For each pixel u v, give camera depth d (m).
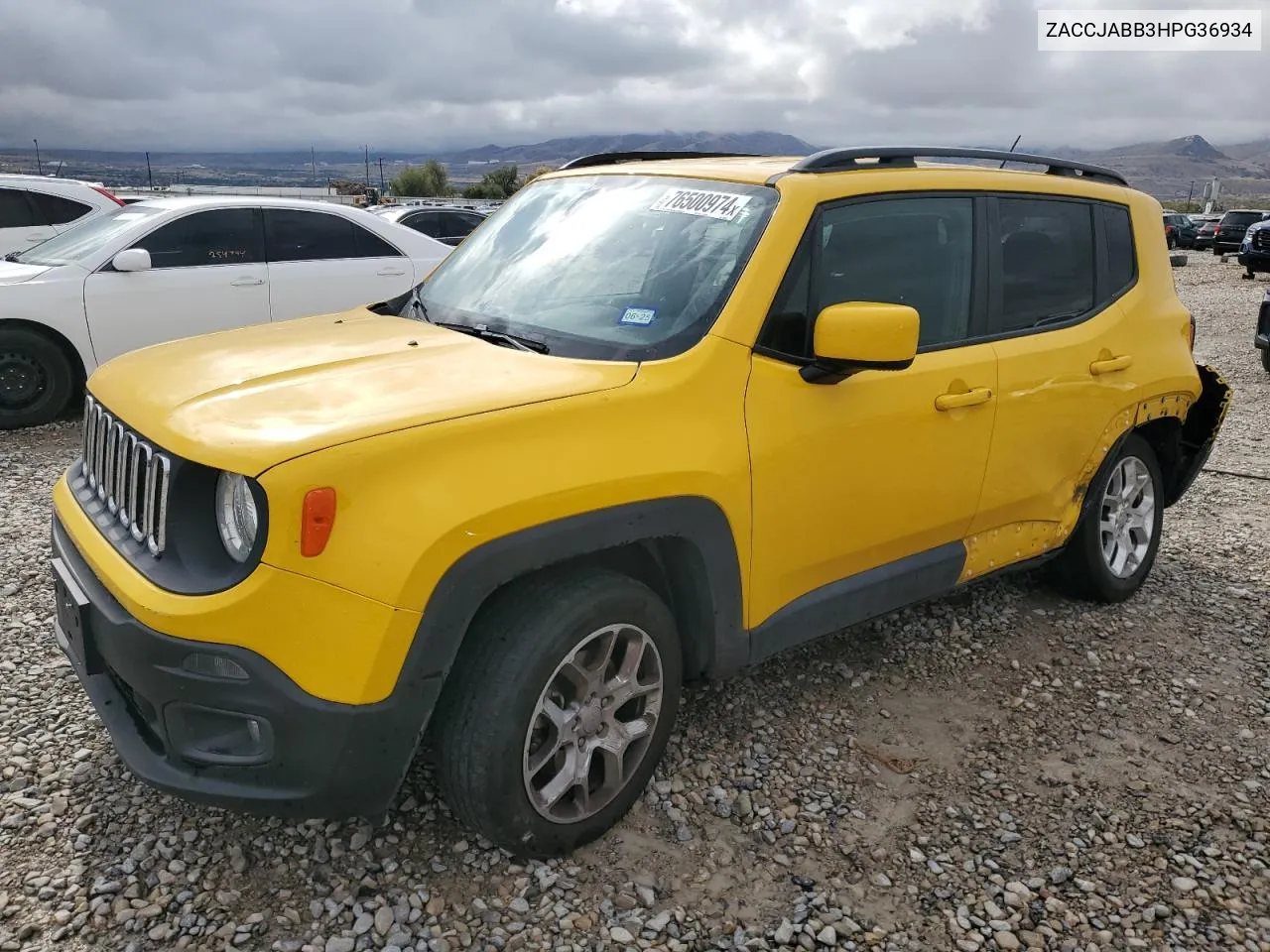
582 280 3.28
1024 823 3.05
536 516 2.43
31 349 7.27
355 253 8.55
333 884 2.64
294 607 2.23
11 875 2.61
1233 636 4.39
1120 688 3.91
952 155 3.58
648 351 2.87
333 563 2.23
